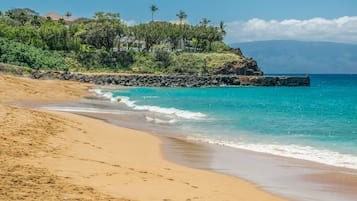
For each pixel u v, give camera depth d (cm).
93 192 1095
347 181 1492
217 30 19000
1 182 1080
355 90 12162
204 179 1466
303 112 4612
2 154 1430
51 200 971
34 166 1323
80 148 1808
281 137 2614
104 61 14012
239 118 3738
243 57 18212
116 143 2125
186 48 18600
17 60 10538
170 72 14750
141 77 11712
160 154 1938
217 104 5697
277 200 1241
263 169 1684
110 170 1417
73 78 10350
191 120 3506
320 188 1395
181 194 1198
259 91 11038
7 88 5169
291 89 12731
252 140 2477
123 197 1084
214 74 15425
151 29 17088
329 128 3097
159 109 4375
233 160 1864
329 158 1933
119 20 15625
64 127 2308
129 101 5466
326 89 12925
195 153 2005
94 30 14738
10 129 1912
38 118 2391
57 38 14050
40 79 8956
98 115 3591
